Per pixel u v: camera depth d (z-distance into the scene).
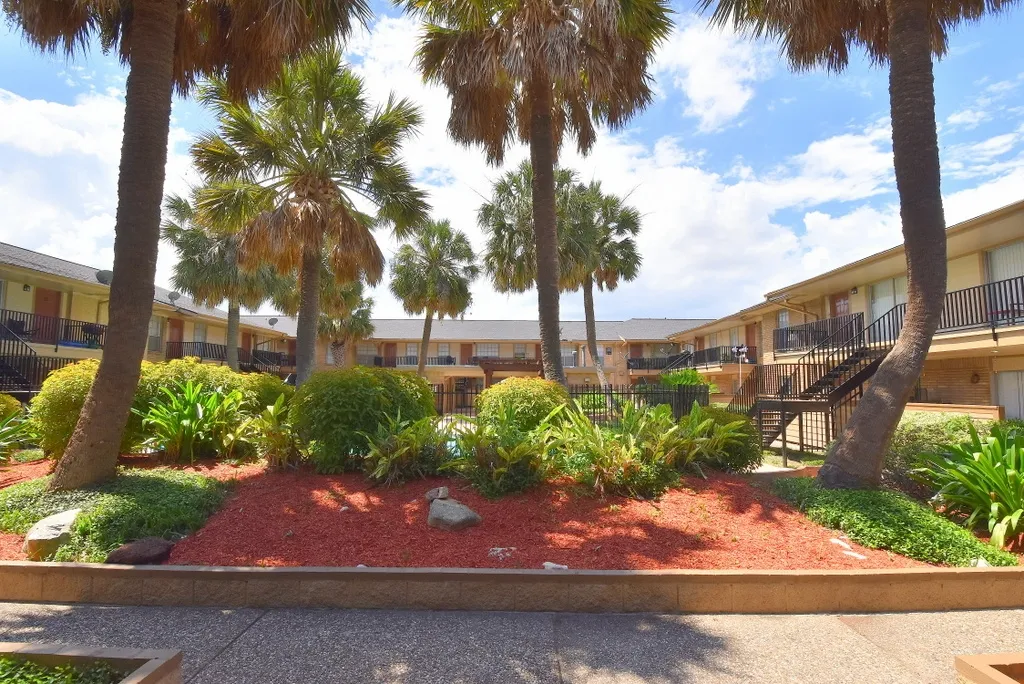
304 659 3.40
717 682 3.18
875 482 6.16
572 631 3.81
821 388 14.02
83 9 6.93
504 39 9.29
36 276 19.69
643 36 9.88
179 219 24.16
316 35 7.93
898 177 6.66
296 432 7.16
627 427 7.25
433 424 7.02
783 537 5.22
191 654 3.46
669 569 4.45
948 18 8.20
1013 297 11.96
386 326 45.41
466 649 3.55
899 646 3.64
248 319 42.47
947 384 14.29
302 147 13.59
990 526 5.30
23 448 10.19
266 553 4.80
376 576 4.19
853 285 17.50
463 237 29.30
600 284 26.08
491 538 5.14
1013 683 2.29
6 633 3.72
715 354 29.23
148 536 4.95
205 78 8.89
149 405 8.03
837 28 8.18
